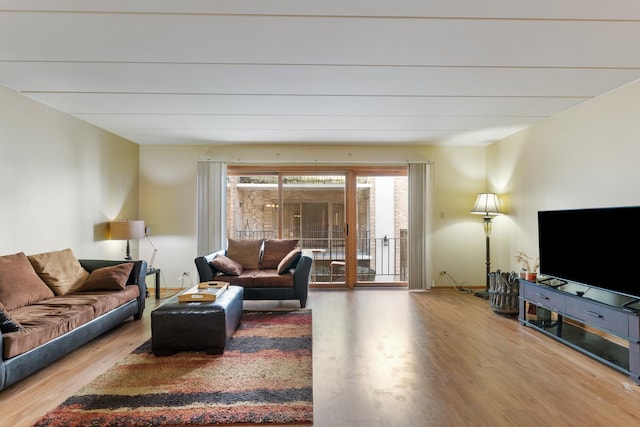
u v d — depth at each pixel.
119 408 2.13
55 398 2.26
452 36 2.36
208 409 2.12
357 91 3.36
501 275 4.25
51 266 3.47
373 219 6.02
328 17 2.13
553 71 2.90
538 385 2.46
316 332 3.57
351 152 5.80
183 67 2.82
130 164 5.44
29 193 3.53
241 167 5.86
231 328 3.28
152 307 4.61
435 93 3.41
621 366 2.67
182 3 1.98
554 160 4.14
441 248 5.81
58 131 3.92
